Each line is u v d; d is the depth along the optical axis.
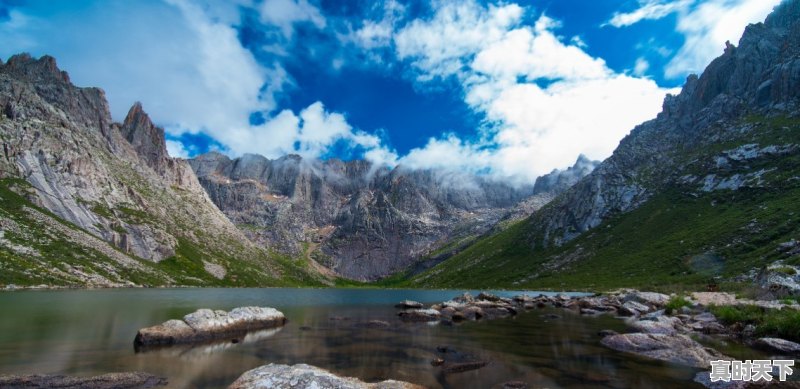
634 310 60.53
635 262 168.25
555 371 23.98
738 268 110.88
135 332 39.31
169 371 23.77
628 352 30.12
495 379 22.20
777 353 28.03
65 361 26.12
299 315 62.81
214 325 38.09
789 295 44.91
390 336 39.03
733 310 39.62
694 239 156.88
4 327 40.53
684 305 51.06
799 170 160.00
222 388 20.33
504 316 60.09
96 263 164.50
